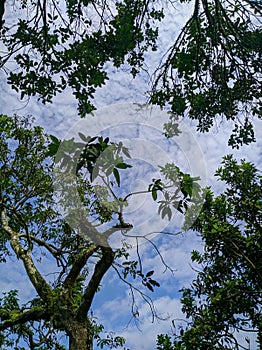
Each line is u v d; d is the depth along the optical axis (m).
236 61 5.67
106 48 5.32
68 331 6.13
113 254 5.86
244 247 7.27
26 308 7.39
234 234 7.27
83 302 6.19
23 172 9.35
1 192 8.81
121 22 5.29
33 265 7.52
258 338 6.71
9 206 8.88
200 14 5.75
